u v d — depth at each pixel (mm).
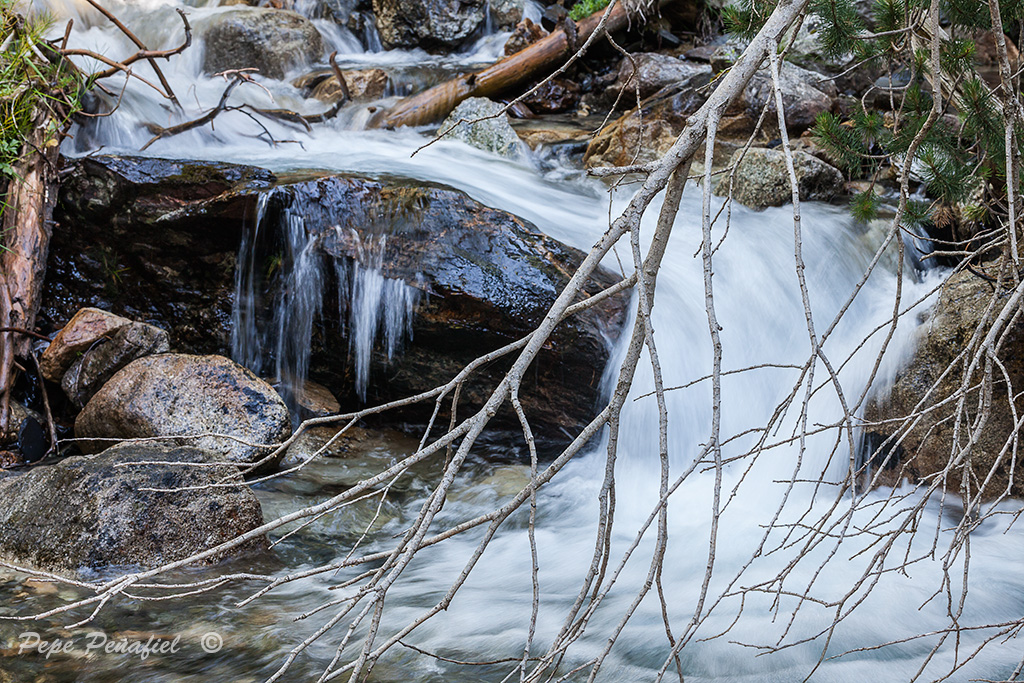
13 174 5305
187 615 3330
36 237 5434
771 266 5660
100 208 5680
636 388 5086
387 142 7973
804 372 1576
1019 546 3908
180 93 8570
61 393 5230
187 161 5695
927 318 4668
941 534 4012
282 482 4668
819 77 7379
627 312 5168
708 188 1485
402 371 5535
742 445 5105
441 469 5043
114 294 5887
